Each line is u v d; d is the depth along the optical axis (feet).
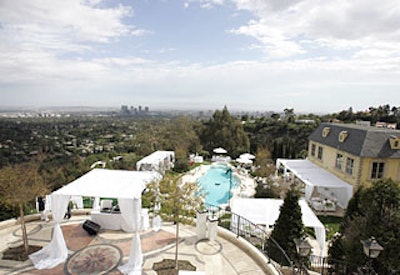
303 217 49.60
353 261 32.50
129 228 43.75
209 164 132.46
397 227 30.12
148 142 157.38
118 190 38.73
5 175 37.11
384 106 209.36
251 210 52.60
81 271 32.19
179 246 39.27
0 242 38.91
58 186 82.74
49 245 35.78
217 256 36.63
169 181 35.09
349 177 73.31
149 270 32.89
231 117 168.76
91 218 44.93
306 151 138.92
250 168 123.34
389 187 32.01
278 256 37.70
